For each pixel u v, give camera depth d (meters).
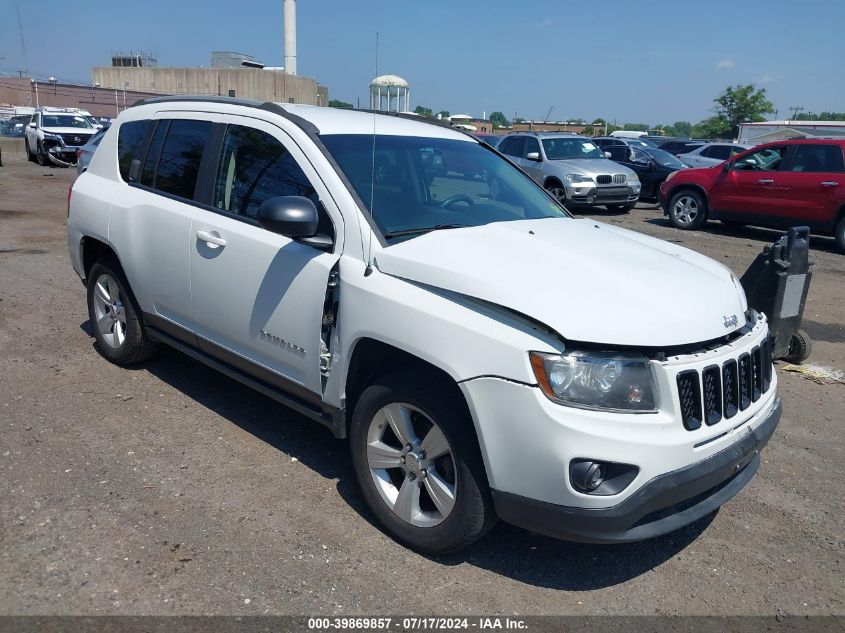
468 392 2.89
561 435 2.70
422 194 3.88
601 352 2.78
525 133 16.83
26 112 36.56
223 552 3.21
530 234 3.65
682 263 3.56
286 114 3.94
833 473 4.30
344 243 3.46
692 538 3.57
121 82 50.06
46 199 15.05
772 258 5.64
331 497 3.72
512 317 2.88
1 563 3.05
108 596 2.89
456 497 3.06
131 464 3.93
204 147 4.36
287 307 3.65
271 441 4.30
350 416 3.57
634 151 19.05
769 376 3.49
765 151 12.80
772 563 3.39
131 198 4.74
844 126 32.41
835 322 7.78
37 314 6.56
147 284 4.66
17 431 4.23
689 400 2.87
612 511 2.71
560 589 3.12
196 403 4.77
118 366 5.33
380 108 4.94
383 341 3.19
